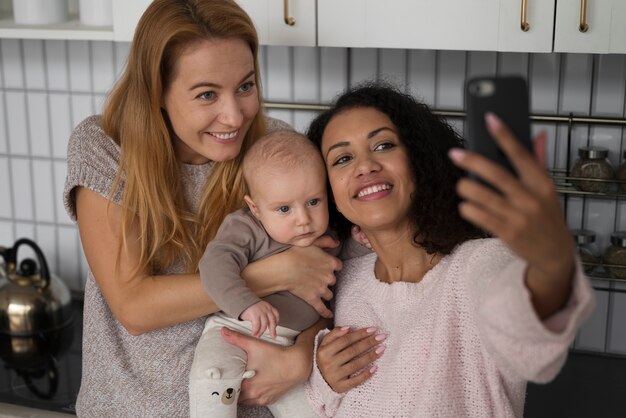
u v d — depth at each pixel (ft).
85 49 7.43
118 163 4.67
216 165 4.79
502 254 3.62
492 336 3.01
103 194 4.59
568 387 6.25
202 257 4.46
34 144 7.80
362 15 5.41
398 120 4.11
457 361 3.87
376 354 4.21
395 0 5.32
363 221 4.09
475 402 3.83
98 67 7.43
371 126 4.09
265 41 5.65
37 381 6.47
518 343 2.92
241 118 4.40
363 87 4.48
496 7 5.16
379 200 4.03
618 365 6.54
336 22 5.47
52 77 7.59
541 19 5.11
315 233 4.47
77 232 7.88
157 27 4.33
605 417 5.82
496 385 3.76
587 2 5.01
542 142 2.59
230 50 4.32
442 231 4.05
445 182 4.11
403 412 3.96
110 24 6.28
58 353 6.91
